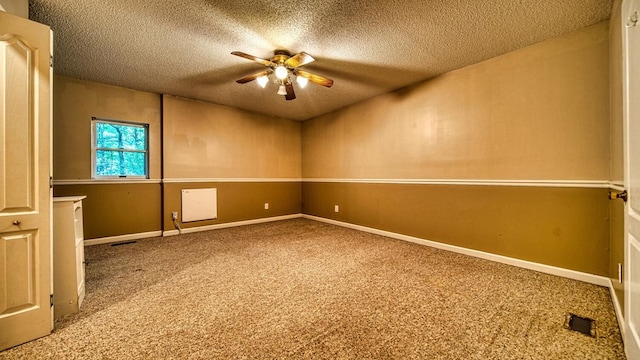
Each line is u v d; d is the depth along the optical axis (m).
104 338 1.50
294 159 5.77
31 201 1.49
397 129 3.85
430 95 3.42
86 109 3.50
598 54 2.21
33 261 1.50
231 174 4.80
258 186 5.19
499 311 1.79
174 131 4.15
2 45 1.41
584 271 2.29
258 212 5.18
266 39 2.48
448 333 1.55
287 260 2.86
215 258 2.93
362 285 2.21
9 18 1.43
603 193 2.21
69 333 1.55
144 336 1.52
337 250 3.25
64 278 1.74
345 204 4.76
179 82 3.58
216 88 3.82
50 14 2.07
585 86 2.28
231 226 4.79
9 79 1.43
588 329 1.58
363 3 1.96
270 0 1.93
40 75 1.52
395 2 1.95
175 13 2.08
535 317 1.71
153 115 4.02
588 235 2.28
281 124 5.54
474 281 2.29
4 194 1.42
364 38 2.46
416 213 3.60
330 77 3.40
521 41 2.51
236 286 2.19
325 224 5.02
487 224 2.89
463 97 3.09
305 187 5.78
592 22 2.20
